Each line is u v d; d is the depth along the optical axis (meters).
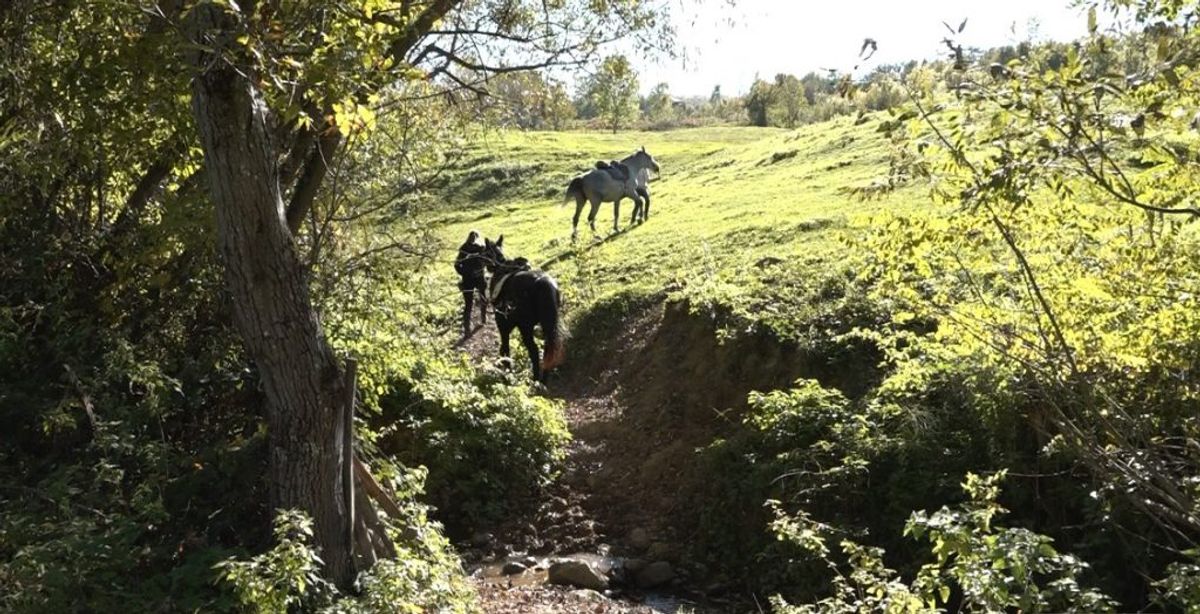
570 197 24.83
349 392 6.71
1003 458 8.66
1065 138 4.00
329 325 9.77
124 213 8.85
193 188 9.08
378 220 10.27
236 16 5.87
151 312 8.47
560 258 22.94
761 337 12.94
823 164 27.30
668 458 12.16
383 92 8.52
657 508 11.42
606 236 24.42
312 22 6.33
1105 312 6.01
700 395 13.13
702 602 9.38
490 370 13.80
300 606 5.98
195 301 8.52
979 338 6.08
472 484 11.74
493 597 9.19
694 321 14.48
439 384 12.43
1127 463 5.56
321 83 5.89
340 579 6.54
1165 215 6.68
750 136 51.38
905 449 9.31
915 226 5.79
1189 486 5.46
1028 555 4.43
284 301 6.38
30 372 7.75
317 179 8.05
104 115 8.27
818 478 9.54
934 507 8.80
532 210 32.56
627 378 14.98
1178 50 3.88
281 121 6.95
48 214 8.60
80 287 8.58
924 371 9.42
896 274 6.16
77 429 7.36
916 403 9.92
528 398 13.09
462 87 8.72
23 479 7.07
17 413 7.23
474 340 17.97
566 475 12.56
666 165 38.19
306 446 6.49
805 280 14.27
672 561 10.28
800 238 18.11
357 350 10.06
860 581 5.30
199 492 7.16
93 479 6.81
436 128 9.89
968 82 4.20
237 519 7.07
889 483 9.18
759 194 25.31
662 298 16.75
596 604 8.96
